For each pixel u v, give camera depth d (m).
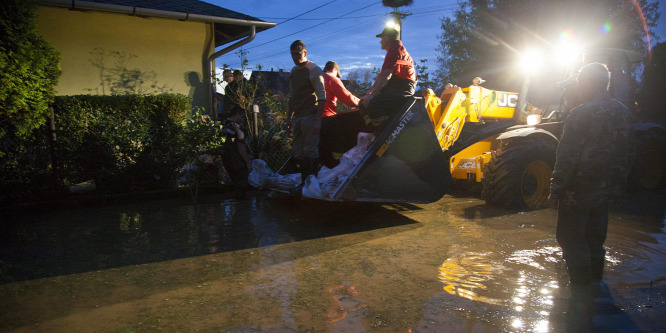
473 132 6.04
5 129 5.21
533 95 5.93
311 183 4.35
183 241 3.87
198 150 6.12
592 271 2.73
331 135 5.73
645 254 3.21
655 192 6.05
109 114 6.12
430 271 2.97
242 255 3.43
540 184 5.18
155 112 6.55
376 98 4.59
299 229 4.25
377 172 4.25
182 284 2.82
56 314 2.39
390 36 4.57
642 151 5.96
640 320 2.18
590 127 2.51
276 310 2.39
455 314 2.29
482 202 5.45
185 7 7.63
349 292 2.63
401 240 3.78
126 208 5.50
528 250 3.40
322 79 4.82
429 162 4.53
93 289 2.77
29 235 4.18
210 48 8.22
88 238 4.04
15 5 5.02
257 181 5.84
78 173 5.83
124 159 6.03
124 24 7.36
